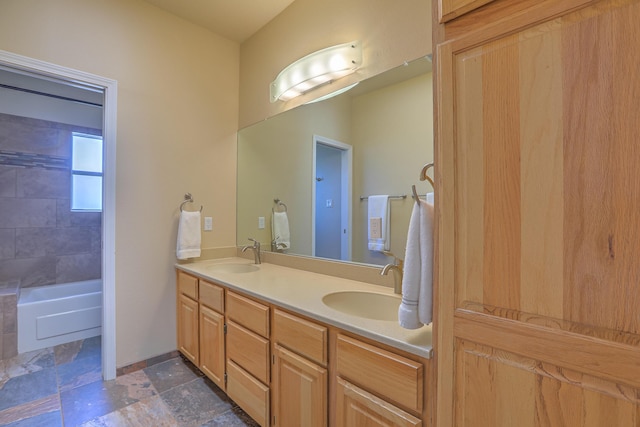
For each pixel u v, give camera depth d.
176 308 2.32
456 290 0.81
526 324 0.69
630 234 0.57
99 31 1.97
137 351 2.14
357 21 1.72
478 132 0.76
